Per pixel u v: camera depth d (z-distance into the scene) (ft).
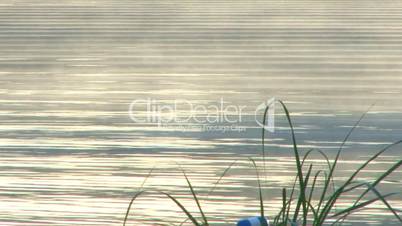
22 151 58.18
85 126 65.87
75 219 43.04
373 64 88.79
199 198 46.60
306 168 52.95
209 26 113.80
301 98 74.43
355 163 54.08
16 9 134.10
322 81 81.10
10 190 48.49
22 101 75.31
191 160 55.62
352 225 41.50
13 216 43.55
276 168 52.90
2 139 61.77
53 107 72.90
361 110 70.13
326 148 58.23
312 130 63.62
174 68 88.33
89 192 48.08
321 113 69.21
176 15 125.18
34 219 43.04
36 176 51.67
